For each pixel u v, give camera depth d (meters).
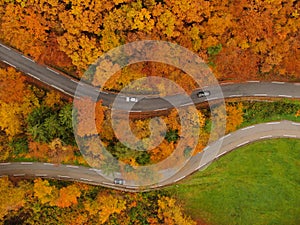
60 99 42.94
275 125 45.84
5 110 39.66
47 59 41.62
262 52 40.19
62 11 37.72
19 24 38.56
